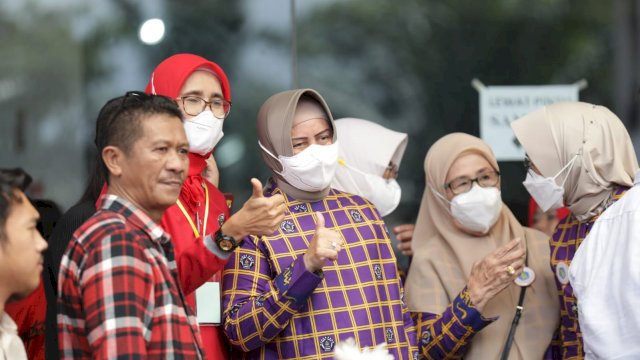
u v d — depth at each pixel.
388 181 7.05
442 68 8.26
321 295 5.44
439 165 6.74
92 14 7.93
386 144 6.94
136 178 4.27
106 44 7.94
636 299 4.62
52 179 7.82
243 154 8.00
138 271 3.94
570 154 6.11
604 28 8.35
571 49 8.33
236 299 5.40
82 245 4.03
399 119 8.23
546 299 6.58
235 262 5.49
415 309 6.57
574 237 6.25
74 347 4.05
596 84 8.31
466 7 8.29
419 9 8.27
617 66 8.33
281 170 5.75
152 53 7.98
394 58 8.23
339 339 5.38
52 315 5.20
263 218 4.70
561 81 8.30
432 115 8.25
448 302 6.58
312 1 8.20
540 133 6.25
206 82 5.82
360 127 7.11
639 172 4.98
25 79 7.85
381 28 8.23
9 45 7.84
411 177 8.23
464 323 6.10
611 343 4.72
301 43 8.16
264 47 8.12
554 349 6.59
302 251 5.54
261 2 8.14
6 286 4.02
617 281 4.75
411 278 6.74
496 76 8.29
